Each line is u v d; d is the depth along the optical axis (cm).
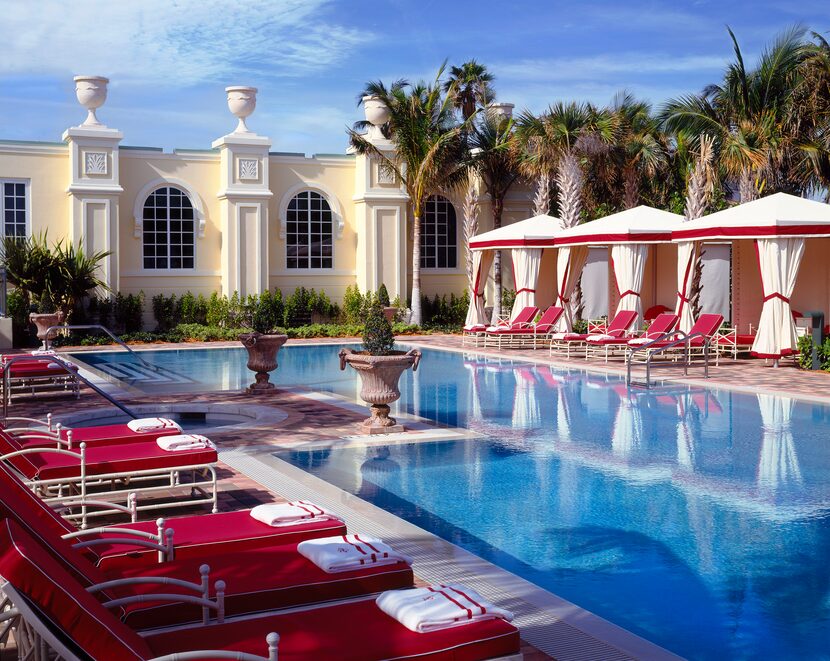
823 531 681
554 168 2514
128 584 391
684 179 2853
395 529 662
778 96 2488
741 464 910
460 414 1231
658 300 2350
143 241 2578
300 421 1160
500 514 733
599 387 1495
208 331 2433
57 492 733
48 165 2470
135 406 1272
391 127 2638
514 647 368
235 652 302
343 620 382
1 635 407
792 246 1675
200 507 732
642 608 527
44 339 2045
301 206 2762
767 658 456
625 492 802
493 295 2944
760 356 1709
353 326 2608
